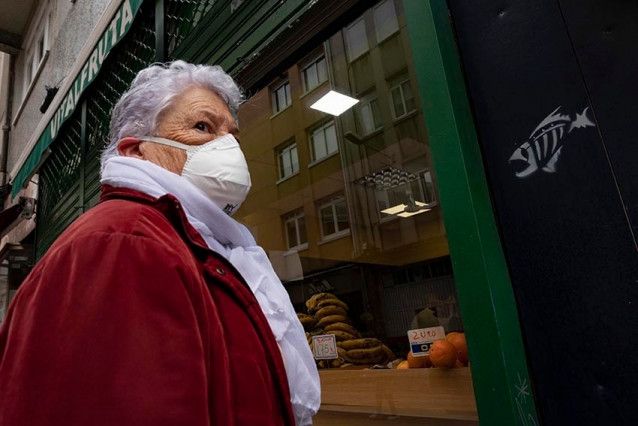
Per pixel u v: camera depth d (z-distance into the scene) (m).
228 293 0.71
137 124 0.90
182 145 0.90
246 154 2.76
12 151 6.82
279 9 1.81
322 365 1.70
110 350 0.50
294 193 2.79
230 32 2.08
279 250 2.67
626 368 0.82
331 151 2.56
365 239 2.16
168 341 0.53
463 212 0.99
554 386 0.90
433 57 1.11
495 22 1.13
